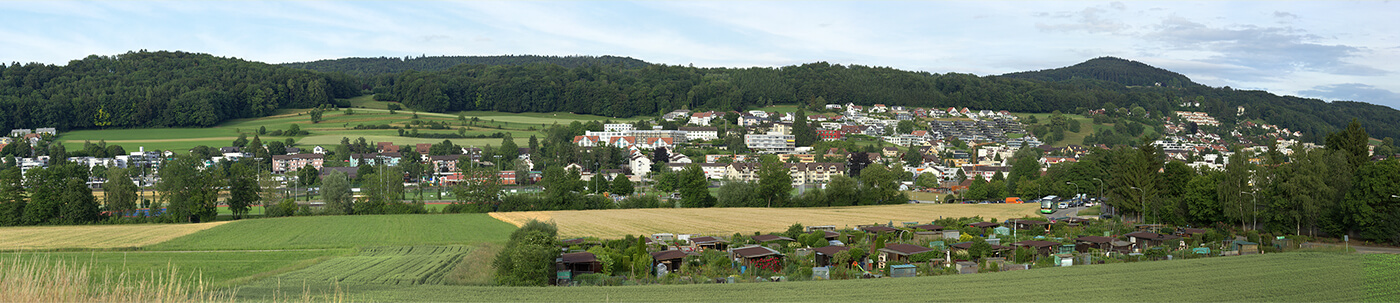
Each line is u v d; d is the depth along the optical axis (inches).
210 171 4749.0
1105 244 3061.0
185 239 3720.5
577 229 4114.2
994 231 3727.9
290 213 4950.8
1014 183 7022.6
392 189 6230.3
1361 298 1939.0
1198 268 2427.4
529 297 1979.6
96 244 3523.6
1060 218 4549.7
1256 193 3570.4
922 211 5285.4
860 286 2138.3
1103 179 6146.7
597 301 1904.5
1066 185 6259.8
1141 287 2092.8
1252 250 2918.3
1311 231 3346.5
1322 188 3253.0
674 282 2283.5
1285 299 1925.4
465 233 3964.1
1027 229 3902.6
